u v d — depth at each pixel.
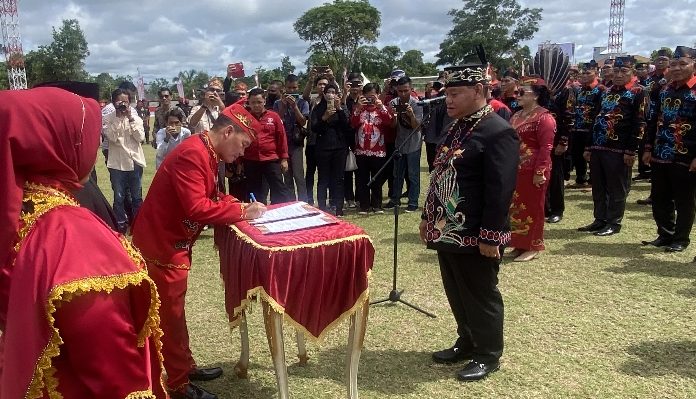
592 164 6.46
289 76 7.96
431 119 6.57
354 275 2.78
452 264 3.24
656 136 5.70
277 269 2.58
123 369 1.29
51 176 1.40
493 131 2.99
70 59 42.44
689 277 4.88
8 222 1.28
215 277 5.27
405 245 6.13
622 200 6.33
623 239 6.16
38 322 1.22
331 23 63.34
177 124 6.86
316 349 3.75
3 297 1.32
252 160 6.57
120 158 6.72
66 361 1.29
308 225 2.85
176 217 2.85
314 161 8.05
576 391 3.12
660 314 4.10
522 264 5.38
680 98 5.40
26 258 1.27
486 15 38.41
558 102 6.84
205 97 7.24
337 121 7.52
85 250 1.29
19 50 38.44
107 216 2.52
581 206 7.95
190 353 3.29
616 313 4.15
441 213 3.19
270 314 2.65
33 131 1.33
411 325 4.06
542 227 5.50
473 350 3.40
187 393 3.02
